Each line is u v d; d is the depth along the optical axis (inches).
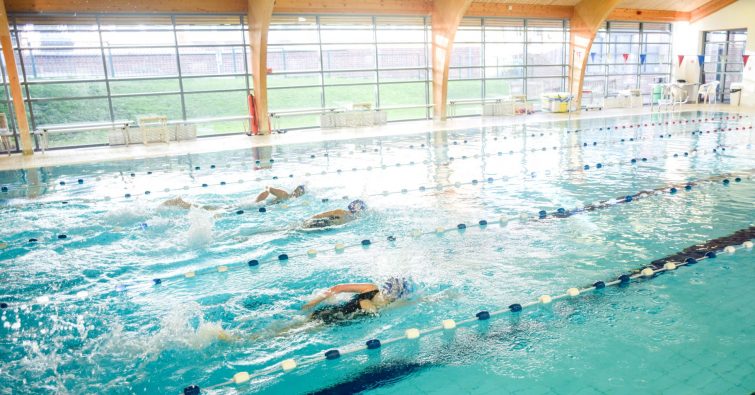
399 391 94.1
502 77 628.4
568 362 100.8
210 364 106.1
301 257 165.8
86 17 446.0
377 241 178.4
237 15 495.2
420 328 117.4
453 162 327.9
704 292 129.8
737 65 668.1
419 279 144.6
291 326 120.6
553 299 129.3
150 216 212.1
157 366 106.1
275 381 99.3
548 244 169.3
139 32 466.9
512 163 316.5
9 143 423.2
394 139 446.6
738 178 253.6
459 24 559.8
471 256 161.3
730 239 167.6
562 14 625.6
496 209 212.8
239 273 154.5
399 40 566.9
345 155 370.3
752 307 120.4
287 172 312.2
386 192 248.7
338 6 522.0
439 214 207.8
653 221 189.3
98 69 598.2
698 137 402.9
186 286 146.3
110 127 456.4
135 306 134.4
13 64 408.2
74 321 126.8
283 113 518.3
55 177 315.9
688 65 706.2
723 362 98.1
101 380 101.7
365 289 128.8
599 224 188.2
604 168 291.6
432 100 591.2
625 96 674.8
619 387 91.6
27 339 118.6
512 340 110.3
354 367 102.9
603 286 135.3
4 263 166.1
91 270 159.2
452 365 101.9
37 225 206.8
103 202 247.1
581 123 519.8
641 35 693.3
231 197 250.4
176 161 366.0
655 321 116.0
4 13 399.9
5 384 101.0
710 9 670.5
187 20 479.2
